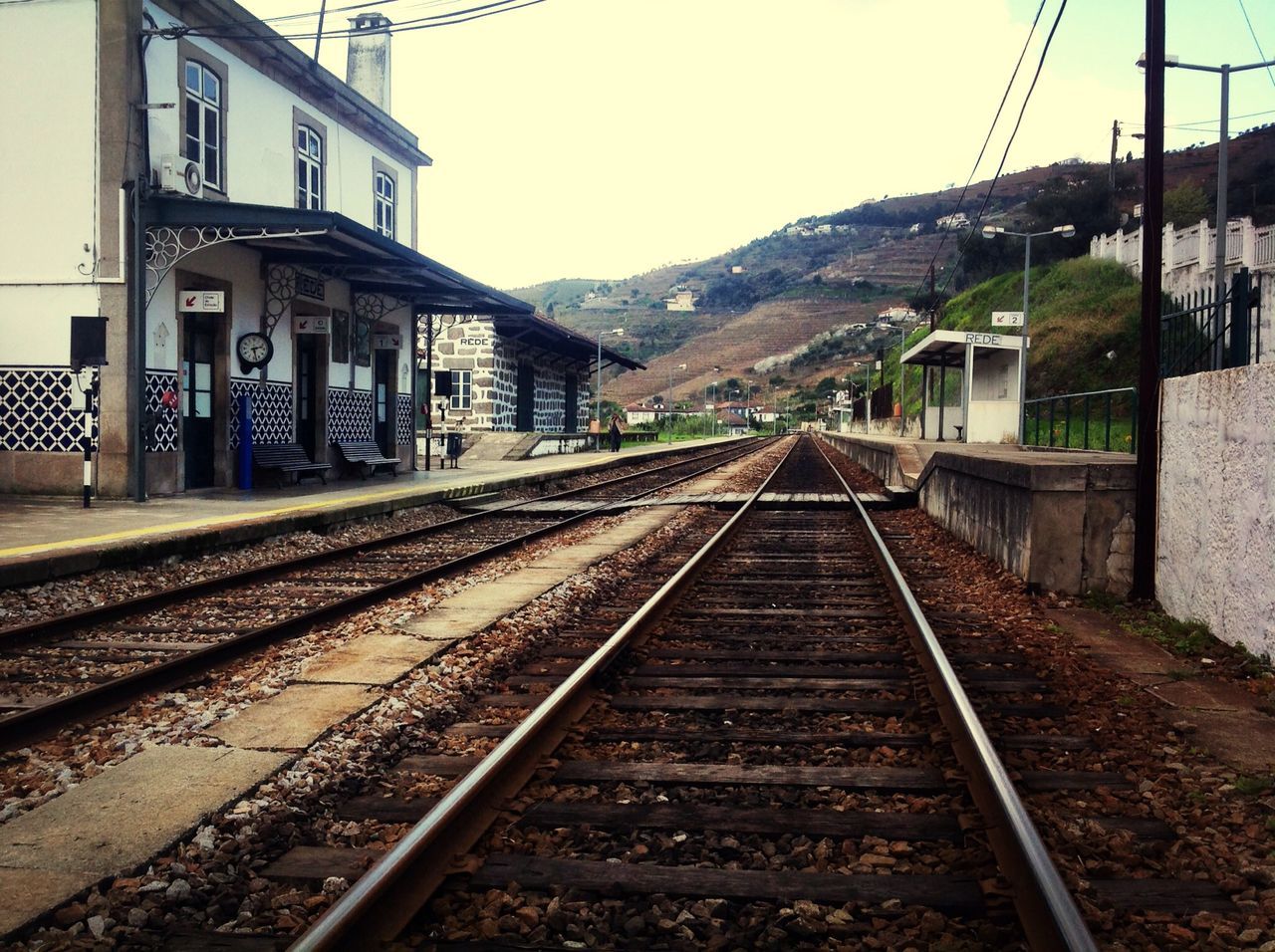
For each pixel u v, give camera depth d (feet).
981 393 133.90
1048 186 234.17
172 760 16.34
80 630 26.99
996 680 21.72
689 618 28.68
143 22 51.75
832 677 21.88
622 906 11.46
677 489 85.15
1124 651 24.93
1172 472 29.35
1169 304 109.91
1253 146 363.15
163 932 11.10
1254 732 18.19
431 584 34.63
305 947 9.30
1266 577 22.75
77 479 51.83
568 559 41.16
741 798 14.76
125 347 51.11
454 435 94.38
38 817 13.96
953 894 11.53
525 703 20.30
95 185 51.21
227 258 58.29
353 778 15.80
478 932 10.78
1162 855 12.86
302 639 25.82
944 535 49.98
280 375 65.00
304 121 69.00
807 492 80.38
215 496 55.26
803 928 10.91
